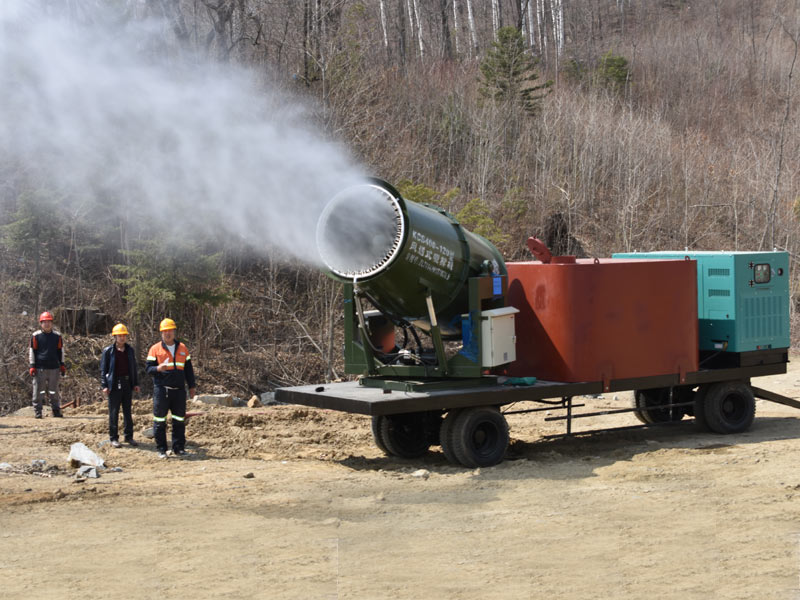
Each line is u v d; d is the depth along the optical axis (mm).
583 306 10727
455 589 6086
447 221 10516
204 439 12281
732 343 12070
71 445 11477
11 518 7875
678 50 61094
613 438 12352
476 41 52250
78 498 8625
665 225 34875
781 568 6457
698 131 46250
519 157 35625
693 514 7969
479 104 36844
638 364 11117
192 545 7090
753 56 58562
